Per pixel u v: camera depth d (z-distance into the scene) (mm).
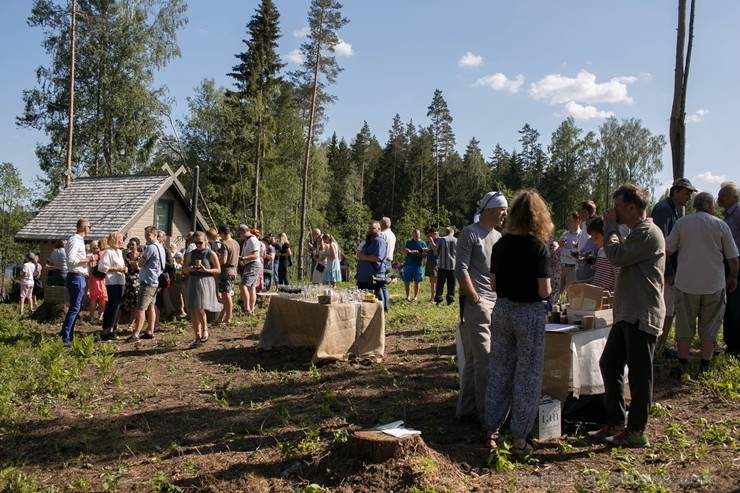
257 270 12859
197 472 4590
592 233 7207
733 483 4008
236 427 5684
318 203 53625
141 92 34781
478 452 4602
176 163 46188
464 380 5438
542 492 3930
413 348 9164
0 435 5660
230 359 8750
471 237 5207
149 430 5715
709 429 5047
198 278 9750
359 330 8305
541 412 4883
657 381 6676
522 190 4668
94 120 34250
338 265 15469
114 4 34250
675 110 10969
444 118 63844
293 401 6484
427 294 18375
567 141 70500
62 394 6961
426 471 3979
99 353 8906
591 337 5312
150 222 21438
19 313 16812
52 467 4906
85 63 34125
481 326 5164
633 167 68312
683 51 10883
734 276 6730
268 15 41094
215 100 47875
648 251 4652
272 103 45812
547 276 4477
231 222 36031
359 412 5930
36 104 34062
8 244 37938
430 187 70875
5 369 8172
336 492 3889
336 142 84875
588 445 4863
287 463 4535
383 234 12828
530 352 4523
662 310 4703
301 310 8688
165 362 8648
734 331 7602
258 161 40312
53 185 34844
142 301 10359
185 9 35688
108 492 4324
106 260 10594
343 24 34875
